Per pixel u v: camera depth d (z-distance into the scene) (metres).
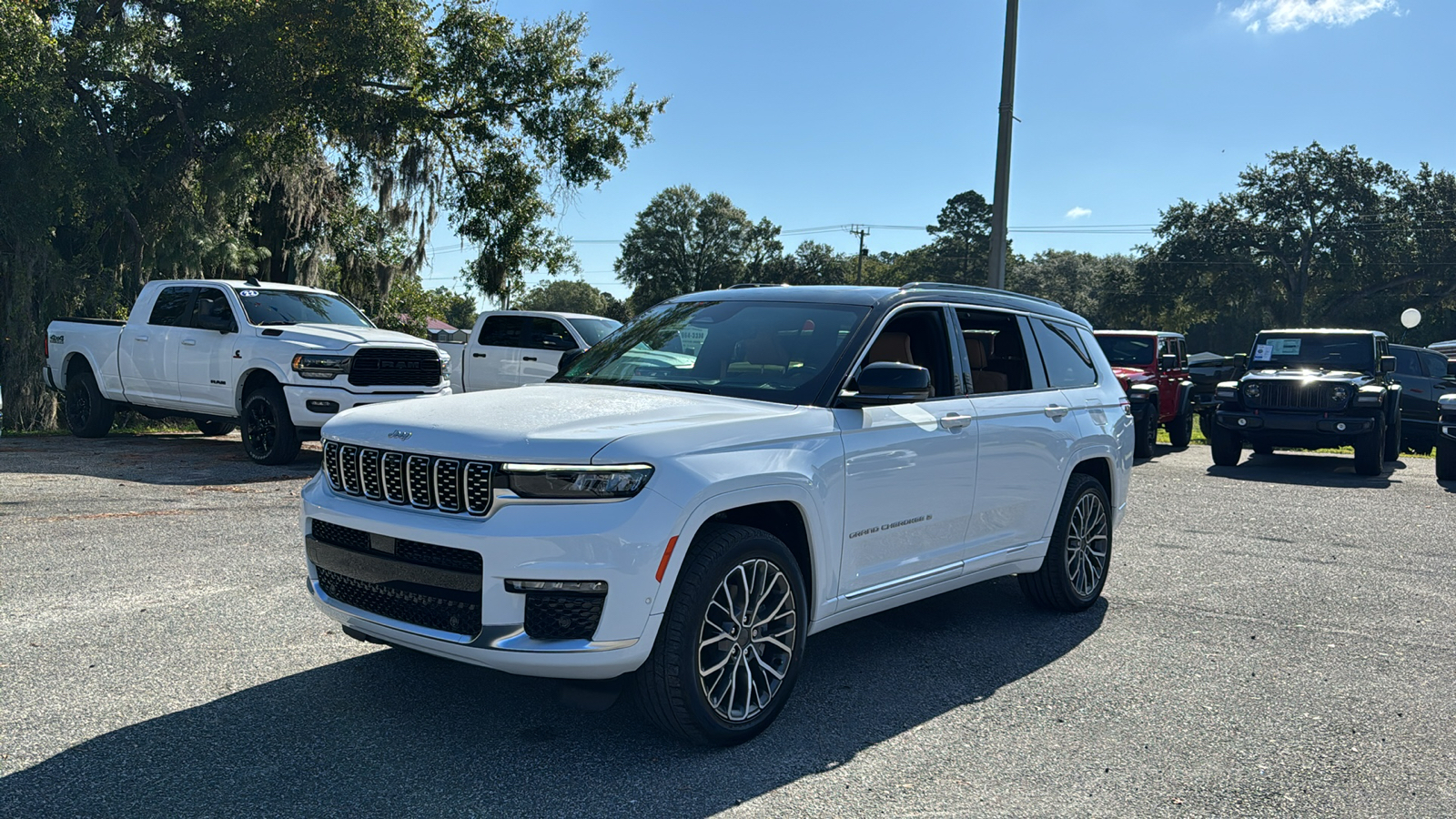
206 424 14.59
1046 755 3.76
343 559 3.82
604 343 5.24
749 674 3.81
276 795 3.23
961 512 4.89
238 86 19.70
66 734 3.68
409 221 24.75
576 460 3.43
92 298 18.06
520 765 3.53
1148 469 13.72
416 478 3.64
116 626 5.00
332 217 25.28
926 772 3.58
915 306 4.88
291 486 9.50
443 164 23.97
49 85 16.36
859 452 4.24
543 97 22.69
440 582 3.50
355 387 10.78
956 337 5.09
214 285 11.77
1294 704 4.38
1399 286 66.62
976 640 5.29
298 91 19.84
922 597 4.79
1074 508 5.77
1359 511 9.89
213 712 3.94
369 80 21.06
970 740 3.90
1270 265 69.31
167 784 3.29
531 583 3.36
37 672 4.34
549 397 4.20
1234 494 11.10
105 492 8.84
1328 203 67.12
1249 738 3.97
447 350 16.31
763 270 90.94
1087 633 5.46
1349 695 4.51
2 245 17.34
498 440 3.52
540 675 3.43
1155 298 71.75
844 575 4.23
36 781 3.29
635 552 3.39
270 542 6.95
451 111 22.94
